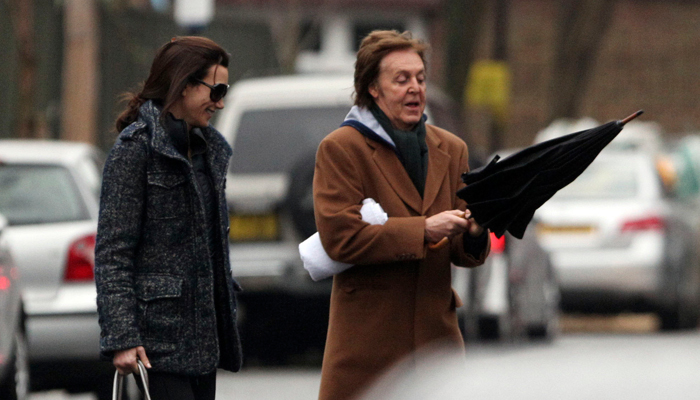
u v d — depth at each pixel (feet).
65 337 98.02
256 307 122.93
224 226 55.21
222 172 55.42
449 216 52.65
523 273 130.93
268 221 121.29
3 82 189.16
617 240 158.71
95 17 190.19
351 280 54.80
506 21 235.61
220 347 55.57
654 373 27.32
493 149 233.55
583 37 288.71
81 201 103.09
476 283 119.75
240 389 112.78
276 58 221.87
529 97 374.22
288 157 126.11
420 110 55.31
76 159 107.34
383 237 52.70
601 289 158.51
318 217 54.24
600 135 50.83
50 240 99.76
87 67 184.34
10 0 154.10
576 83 289.53
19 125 154.81
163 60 54.85
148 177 53.16
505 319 123.65
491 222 52.06
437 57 338.54
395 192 54.54
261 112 127.65
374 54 55.16
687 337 156.56
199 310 53.67
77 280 99.25
